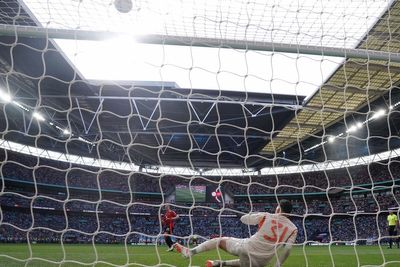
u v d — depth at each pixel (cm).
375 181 3816
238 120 3064
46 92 2431
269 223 485
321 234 3806
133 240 3834
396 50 815
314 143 3597
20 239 3503
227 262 521
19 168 3950
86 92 2505
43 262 775
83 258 1131
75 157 4028
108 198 4269
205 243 514
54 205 4031
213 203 3994
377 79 1391
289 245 483
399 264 806
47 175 4125
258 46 460
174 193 4028
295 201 4459
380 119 2806
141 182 4412
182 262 902
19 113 2900
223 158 4116
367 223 3672
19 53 1875
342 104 1584
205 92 2152
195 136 3588
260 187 4581
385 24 706
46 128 3356
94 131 3269
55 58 1931
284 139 3438
